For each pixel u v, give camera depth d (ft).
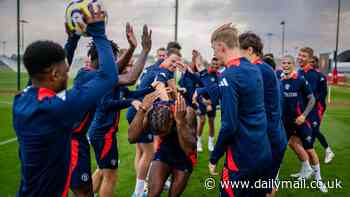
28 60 6.48
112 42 12.85
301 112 18.04
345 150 26.35
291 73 18.06
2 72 120.26
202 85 23.98
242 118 9.52
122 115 45.29
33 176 6.80
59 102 6.40
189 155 11.70
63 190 7.24
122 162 22.31
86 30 7.03
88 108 6.68
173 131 11.58
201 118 25.35
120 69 12.85
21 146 6.77
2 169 20.13
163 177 11.79
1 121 36.81
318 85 21.35
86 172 11.44
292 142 18.72
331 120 41.39
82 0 7.25
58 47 6.66
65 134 6.73
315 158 17.81
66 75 6.87
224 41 9.62
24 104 6.63
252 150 9.53
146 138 15.35
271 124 11.46
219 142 9.58
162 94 11.78
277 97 11.60
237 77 9.23
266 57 18.15
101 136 13.03
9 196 15.99
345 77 116.26
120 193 16.85
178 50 17.51
